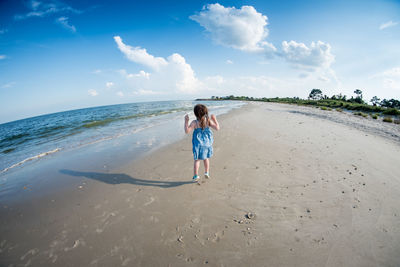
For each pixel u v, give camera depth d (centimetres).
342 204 271
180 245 212
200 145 341
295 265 177
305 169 402
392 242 197
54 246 220
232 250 200
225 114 1588
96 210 289
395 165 407
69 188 367
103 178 405
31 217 280
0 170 494
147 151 589
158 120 1391
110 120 1557
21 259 203
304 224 234
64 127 1404
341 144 578
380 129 840
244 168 422
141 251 206
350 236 208
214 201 298
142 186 361
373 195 290
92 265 192
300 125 955
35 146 779
